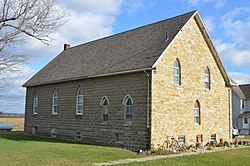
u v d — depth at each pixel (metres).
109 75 24.81
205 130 26.34
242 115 56.62
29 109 37.00
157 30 26.80
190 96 25.11
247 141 31.52
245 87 61.44
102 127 25.36
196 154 20.30
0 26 15.51
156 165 15.45
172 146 22.62
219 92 28.52
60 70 33.72
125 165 15.09
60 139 29.69
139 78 22.58
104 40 33.44
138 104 22.41
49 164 14.82
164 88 22.66
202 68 26.75
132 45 26.98
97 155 18.31
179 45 24.52
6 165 14.33
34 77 37.66
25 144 24.14
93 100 26.66
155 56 22.33
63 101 30.78
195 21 26.34
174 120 23.28
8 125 46.56
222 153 21.16
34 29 16.03
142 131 21.86
